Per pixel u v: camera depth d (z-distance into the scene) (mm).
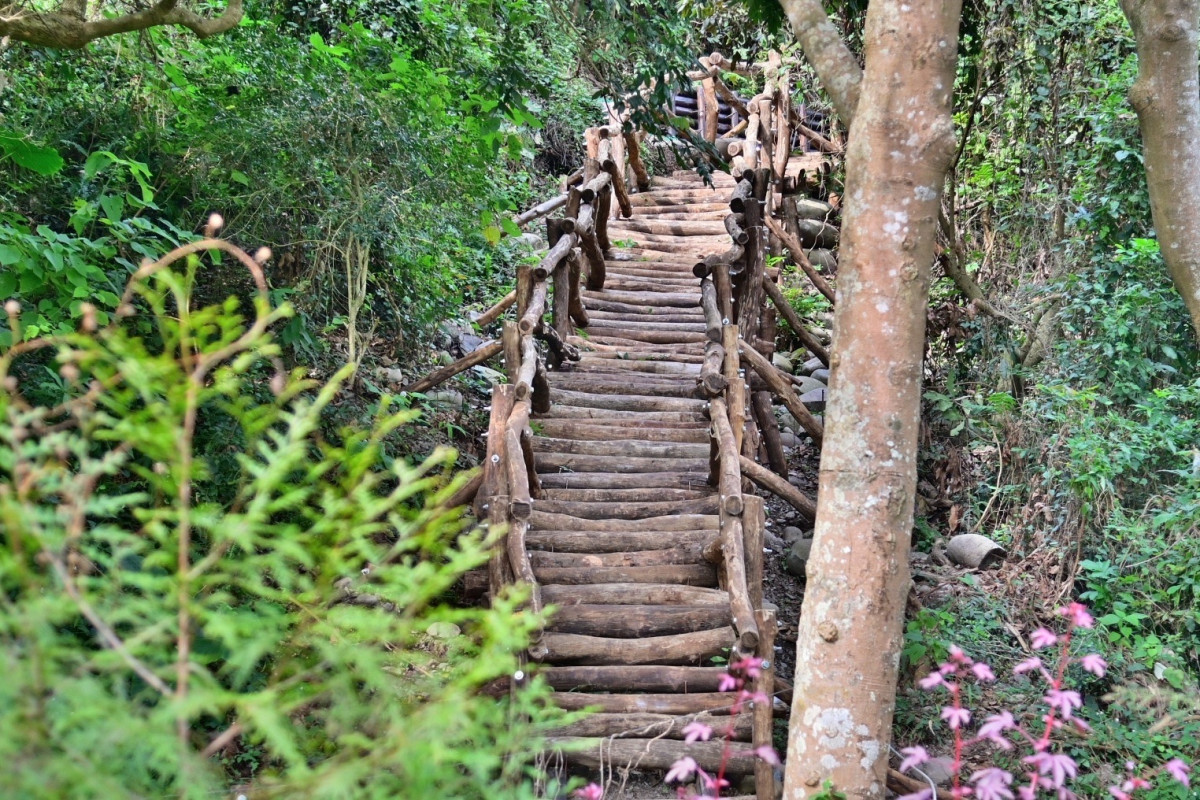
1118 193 6203
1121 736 4062
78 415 1099
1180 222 3580
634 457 5660
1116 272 6109
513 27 5246
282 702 1202
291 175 5004
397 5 5562
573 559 4656
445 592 4930
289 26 5664
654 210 10797
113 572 1070
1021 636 5395
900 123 2832
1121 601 4961
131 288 1188
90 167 3977
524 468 4398
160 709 983
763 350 7355
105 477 3709
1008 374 6941
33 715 891
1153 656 4277
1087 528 5578
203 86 5035
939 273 7719
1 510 943
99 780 897
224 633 1028
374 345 6836
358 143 5129
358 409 5699
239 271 5164
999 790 1830
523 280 6266
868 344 2846
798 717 2889
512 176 10375
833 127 11141
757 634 3652
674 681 3986
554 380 6434
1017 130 7277
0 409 1056
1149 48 3566
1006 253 7574
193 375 1105
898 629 2850
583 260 8211
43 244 3766
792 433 8609
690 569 4605
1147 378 5773
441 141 5391
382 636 1151
